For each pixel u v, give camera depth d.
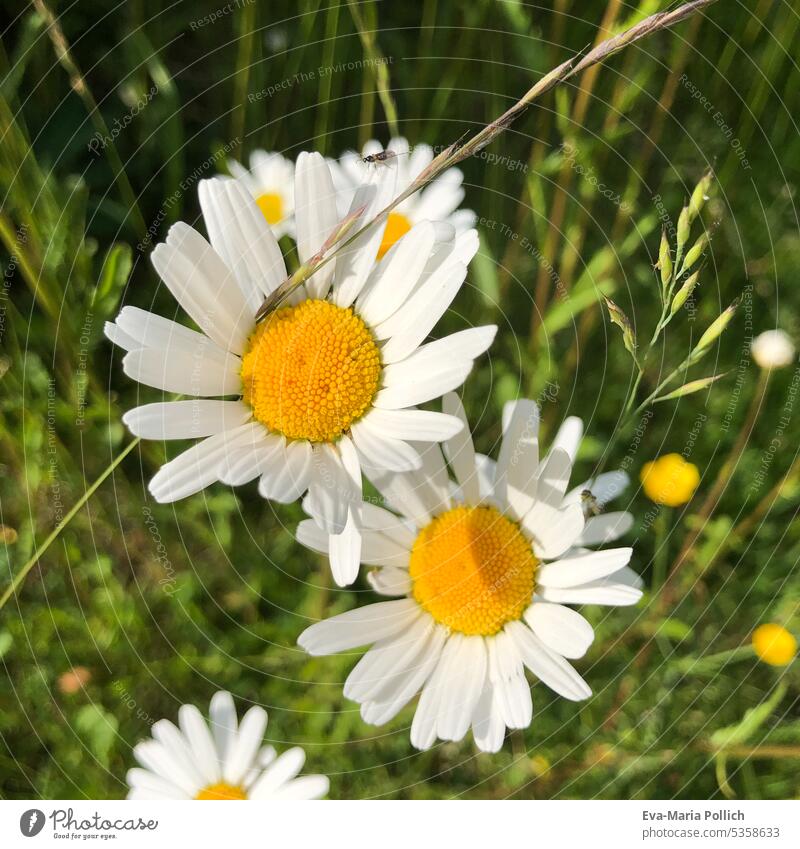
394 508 0.11
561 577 0.11
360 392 0.10
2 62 0.14
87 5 0.16
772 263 0.18
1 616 0.15
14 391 0.14
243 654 0.15
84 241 0.15
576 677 0.11
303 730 0.15
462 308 0.17
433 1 0.17
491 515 0.11
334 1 0.15
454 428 0.09
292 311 0.10
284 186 0.14
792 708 0.16
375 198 0.10
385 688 0.11
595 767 0.15
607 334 0.17
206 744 0.13
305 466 0.10
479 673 0.11
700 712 0.15
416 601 0.11
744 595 0.16
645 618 0.15
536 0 0.17
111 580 0.15
